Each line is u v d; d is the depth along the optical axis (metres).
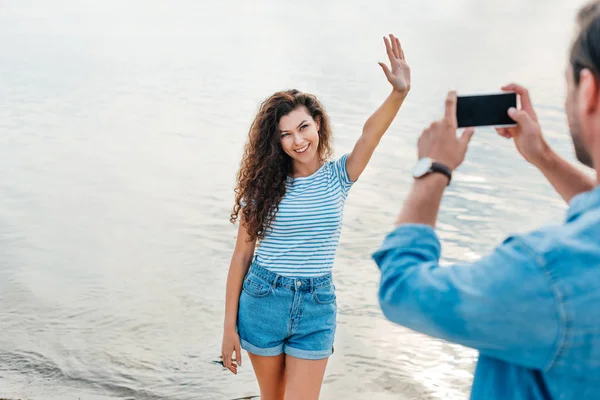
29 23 20.83
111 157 8.90
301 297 3.42
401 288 1.26
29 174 8.27
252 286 3.48
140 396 4.33
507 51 15.59
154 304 5.39
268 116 3.47
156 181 8.02
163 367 4.62
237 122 10.55
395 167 8.18
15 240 6.50
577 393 1.16
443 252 6.04
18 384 4.41
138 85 13.05
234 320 3.58
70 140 9.64
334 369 4.54
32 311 5.28
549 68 13.48
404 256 1.31
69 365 4.62
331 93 12.08
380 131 3.46
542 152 1.59
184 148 9.27
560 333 1.12
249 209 3.47
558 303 1.11
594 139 1.25
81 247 6.37
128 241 6.50
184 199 7.48
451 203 7.05
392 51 3.41
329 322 3.49
